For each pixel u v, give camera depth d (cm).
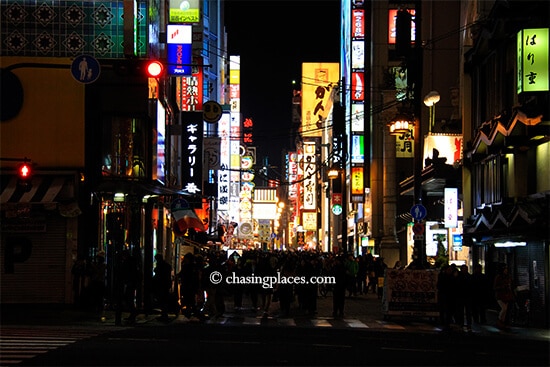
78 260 2609
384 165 5947
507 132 2659
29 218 2664
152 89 3016
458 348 1767
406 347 1742
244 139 9206
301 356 1484
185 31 3200
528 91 2422
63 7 2877
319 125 9662
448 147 3975
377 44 6188
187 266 2462
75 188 2689
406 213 5503
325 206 9406
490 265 3094
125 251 2481
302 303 2956
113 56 2884
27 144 2769
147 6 2983
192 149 3862
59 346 1568
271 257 2948
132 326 2178
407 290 2553
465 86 3409
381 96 6153
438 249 4034
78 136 2786
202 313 2581
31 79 2794
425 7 5322
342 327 2328
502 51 2905
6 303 2645
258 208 15150
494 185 3008
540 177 2641
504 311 2341
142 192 2652
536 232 2422
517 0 2694
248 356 1455
